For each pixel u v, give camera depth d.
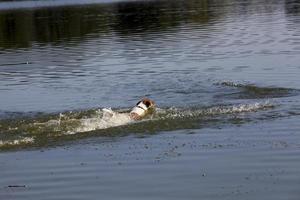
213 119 19.56
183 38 44.06
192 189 13.33
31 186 14.04
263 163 14.91
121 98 24.44
